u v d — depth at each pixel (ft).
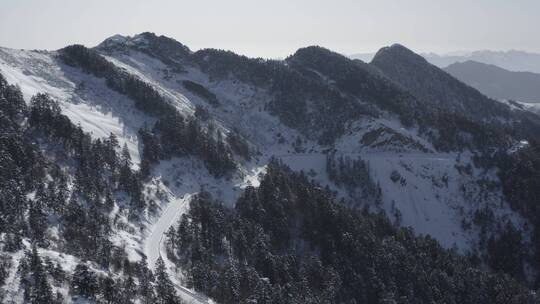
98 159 416.67
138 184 413.59
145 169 451.94
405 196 574.97
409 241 444.14
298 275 353.31
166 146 520.83
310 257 382.83
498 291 384.27
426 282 373.61
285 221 424.05
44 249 270.87
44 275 217.56
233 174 524.93
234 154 588.50
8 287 217.97
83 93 573.74
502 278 406.82
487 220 537.65
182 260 341.00
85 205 350.84
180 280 307.17
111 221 351.87
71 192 355.36
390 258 388.78
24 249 256.73
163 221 394.52
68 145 419.54
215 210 416.26
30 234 285.02
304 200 460.55
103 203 367.66
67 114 488.02
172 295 256.93
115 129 516.32
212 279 302.04
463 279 390.01
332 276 354.33
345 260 386.73
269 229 414.82
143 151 497.46
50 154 395.34
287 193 467.52
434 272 386.11
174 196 447.83
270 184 467.11
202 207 413.39
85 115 515.50
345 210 453.99
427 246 441.27
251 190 457.27
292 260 366.22
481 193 573.74
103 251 293.43
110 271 276.62
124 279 269.64
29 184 336.49
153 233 370.53
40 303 211.61
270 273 344.28
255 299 281.95
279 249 402.72
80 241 303.48
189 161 518.37
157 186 443.73
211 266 335.67
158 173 471.62
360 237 414.00
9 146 353.72
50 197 328.29
